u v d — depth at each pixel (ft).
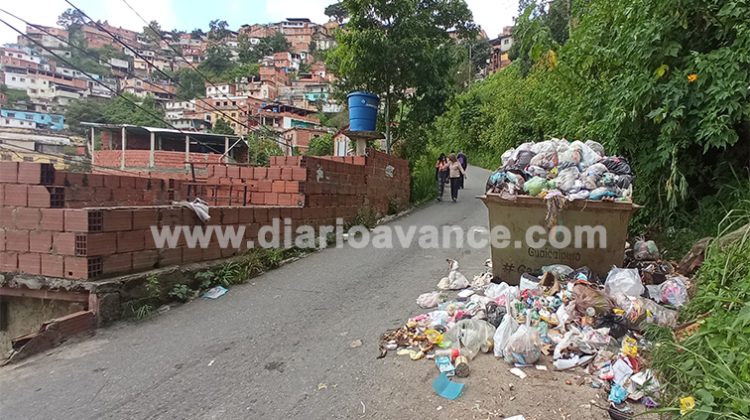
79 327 13.57
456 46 51.16
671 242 17.99
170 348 12.77
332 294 17.21
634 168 19.77
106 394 10.38
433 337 12.18
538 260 15.57
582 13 24.40
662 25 15.85
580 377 10.39
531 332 11.30
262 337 13.43
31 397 10.30
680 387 8.95
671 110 16.12
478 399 9.66
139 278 15.40
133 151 85.76
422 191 47.09
